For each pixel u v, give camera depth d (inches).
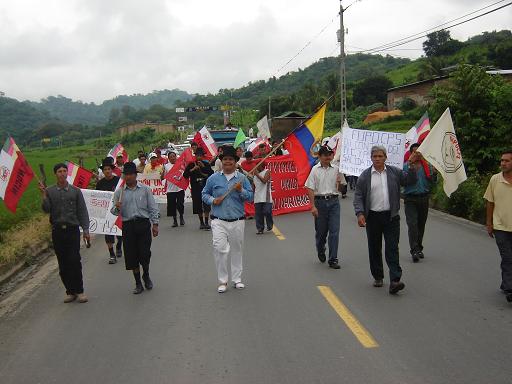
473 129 631.2
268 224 497.0
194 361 207.8
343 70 1111.0
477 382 182.5
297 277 330.0
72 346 230.7
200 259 392.8
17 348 231.5
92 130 4990.2
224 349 218.5
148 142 3334.2
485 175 618.5
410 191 364.2
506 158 270.8
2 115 5196.9
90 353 221.6
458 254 384.5
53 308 289.7
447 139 334.6
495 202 275.9
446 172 334.0
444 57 2871.6
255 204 487.2
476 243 421.1
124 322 259.6
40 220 564.4
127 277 352.5
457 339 222.7
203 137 705.0
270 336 231.0
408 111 2073.1
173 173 539.2
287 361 203.9
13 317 277.0
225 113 3056.1
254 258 387.2
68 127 5029.5
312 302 278.1
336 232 351.3
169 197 544.7
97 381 194.5
